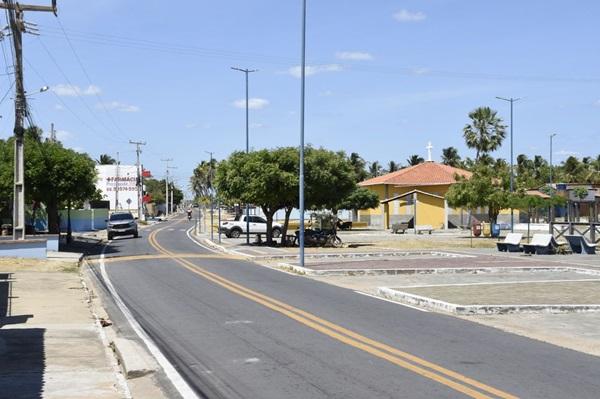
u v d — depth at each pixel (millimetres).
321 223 44312
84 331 12289
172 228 73500
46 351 10469
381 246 40188
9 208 44656
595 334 11961
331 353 10023
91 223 66188
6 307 15609
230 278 21656
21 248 28188
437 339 11195
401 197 63938
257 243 42125
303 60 25891
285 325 12586
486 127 74688
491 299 15781
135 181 109562
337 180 39812
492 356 9805
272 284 19969
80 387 8172
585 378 8445
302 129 25844
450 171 75125
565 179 103188
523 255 31688
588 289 17953
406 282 20797
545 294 16859
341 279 21781
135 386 8461
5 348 10688
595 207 39125
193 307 15258
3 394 7766
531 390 7812
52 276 22750
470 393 7668
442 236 53469
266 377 8602
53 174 37312
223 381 8484
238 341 11070
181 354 10203
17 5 28203
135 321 13672
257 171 38281
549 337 11633
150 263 27969
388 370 8883
